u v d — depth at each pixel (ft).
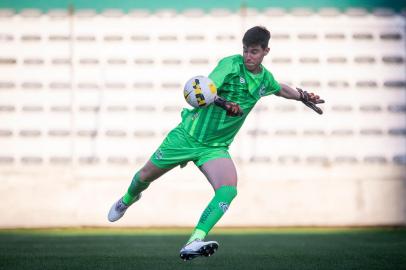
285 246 86.22
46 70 128.47
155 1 128.88
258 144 128.16
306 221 125.39
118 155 127.85
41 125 128.26
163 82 128.77
